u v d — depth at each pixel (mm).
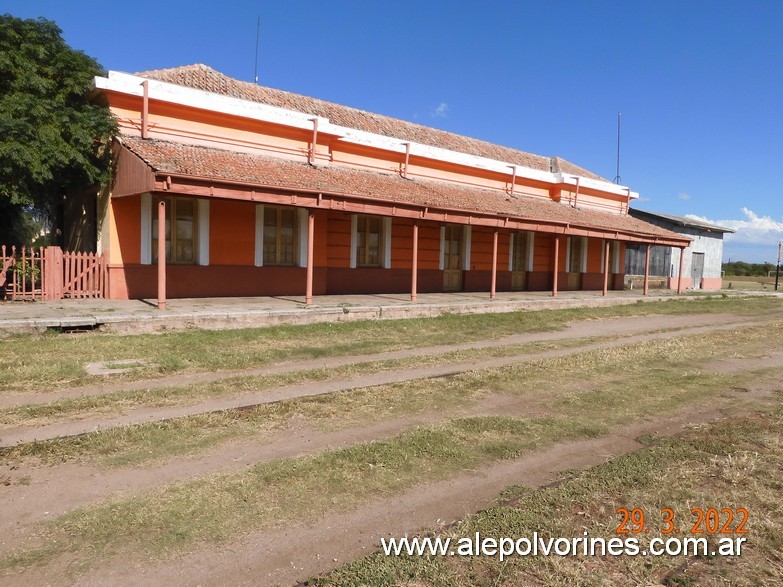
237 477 4449
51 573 3135
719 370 9227
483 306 16203
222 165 12680
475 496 4266
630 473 4652
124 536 3541
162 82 13828
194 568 3223
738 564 3418
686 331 14406
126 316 10305
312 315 12586
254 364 8727
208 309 11797
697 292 27531
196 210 14297
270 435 5504
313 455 4957
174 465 4684
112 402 6379
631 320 16781
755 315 19344
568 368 8953
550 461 5023
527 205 20562
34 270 12523
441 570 3238
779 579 3262
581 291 24828
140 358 8547
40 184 12406
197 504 3977
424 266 19625
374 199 14039
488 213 16703
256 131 15477
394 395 7066
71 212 15961
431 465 4824
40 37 12625
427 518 3902
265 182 12281
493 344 11453
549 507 4062
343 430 5723
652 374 8703
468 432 5676
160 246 11406
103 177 12805
